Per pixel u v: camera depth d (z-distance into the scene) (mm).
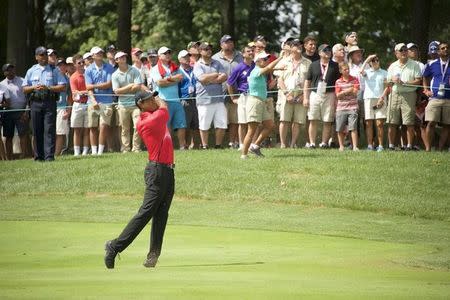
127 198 31266
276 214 28125
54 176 33531
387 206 28859
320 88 35688
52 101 35375
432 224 26859
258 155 34125
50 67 35312
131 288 15266
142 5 77250
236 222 26812
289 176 31938
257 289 15141
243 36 77875
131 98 37188
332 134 38062
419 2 50250
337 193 30188
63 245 22156
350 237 24203
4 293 14742
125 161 34938
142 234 24219
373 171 31984
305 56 36844
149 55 37688
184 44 74938
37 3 63219
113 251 18516
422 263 19359
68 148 42312
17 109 38125
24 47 47969
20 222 26953
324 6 72250
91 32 80125
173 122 36812
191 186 31375
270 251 21234
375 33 72938
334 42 72438
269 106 33812
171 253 20875
